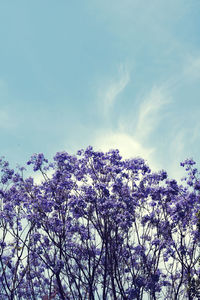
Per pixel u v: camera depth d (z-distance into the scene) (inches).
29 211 529.7
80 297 496.4
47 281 585.6
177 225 546.0
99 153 546.9
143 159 550.9
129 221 511.5
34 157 539.8
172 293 554.3
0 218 537.3
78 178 545.6
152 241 514.0
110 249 509.0
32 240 535.2
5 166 564.1
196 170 545.3
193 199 538.6
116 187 522.9
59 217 523.8
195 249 541.6
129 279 539.5
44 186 550.3
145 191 544.4
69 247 530.0
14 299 548.7
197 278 538.9
